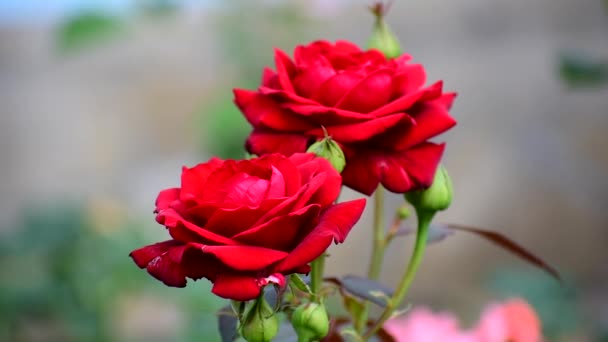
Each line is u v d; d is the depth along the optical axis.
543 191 2.13
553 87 2.25
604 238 2.07
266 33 1.51
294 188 0.65
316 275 0.72
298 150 0.71
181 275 0.64
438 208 0.74
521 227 2.10
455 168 2.17
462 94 2.28
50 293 1.38
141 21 1.45
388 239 0.79
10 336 1.38
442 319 0.91
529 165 2.15
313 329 0.68
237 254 0.62
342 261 1.96
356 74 0.72
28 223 1.42
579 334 1.34
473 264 2.01
